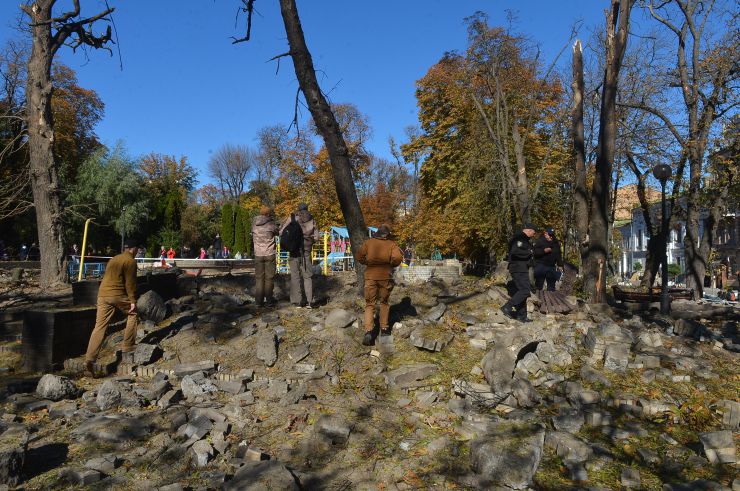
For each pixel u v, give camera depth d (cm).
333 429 490
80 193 3656
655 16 2136
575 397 568
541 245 932
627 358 650
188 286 1043
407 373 613
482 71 2078
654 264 2136
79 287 887
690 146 1978
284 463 450
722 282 3759
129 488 409
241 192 7900
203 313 859
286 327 767
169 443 480
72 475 418
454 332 741
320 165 3562
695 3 2002
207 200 7781
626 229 5709
